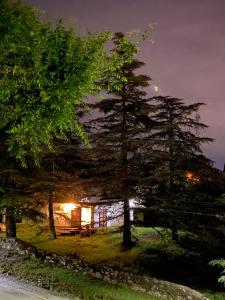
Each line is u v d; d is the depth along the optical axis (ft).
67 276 66.13
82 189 93.97
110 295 59.72
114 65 26.05
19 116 24.52
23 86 23.57
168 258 94.94
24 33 23.53
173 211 93.40
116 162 91.20
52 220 106.83
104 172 100.89
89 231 113.39
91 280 67.87
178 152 94.22
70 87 23.80
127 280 71.51
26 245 76.64
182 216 94.94
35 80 23.40
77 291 58.70
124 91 92.12
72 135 100.17
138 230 115.44
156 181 94.79
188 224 94.58
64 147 94.94
